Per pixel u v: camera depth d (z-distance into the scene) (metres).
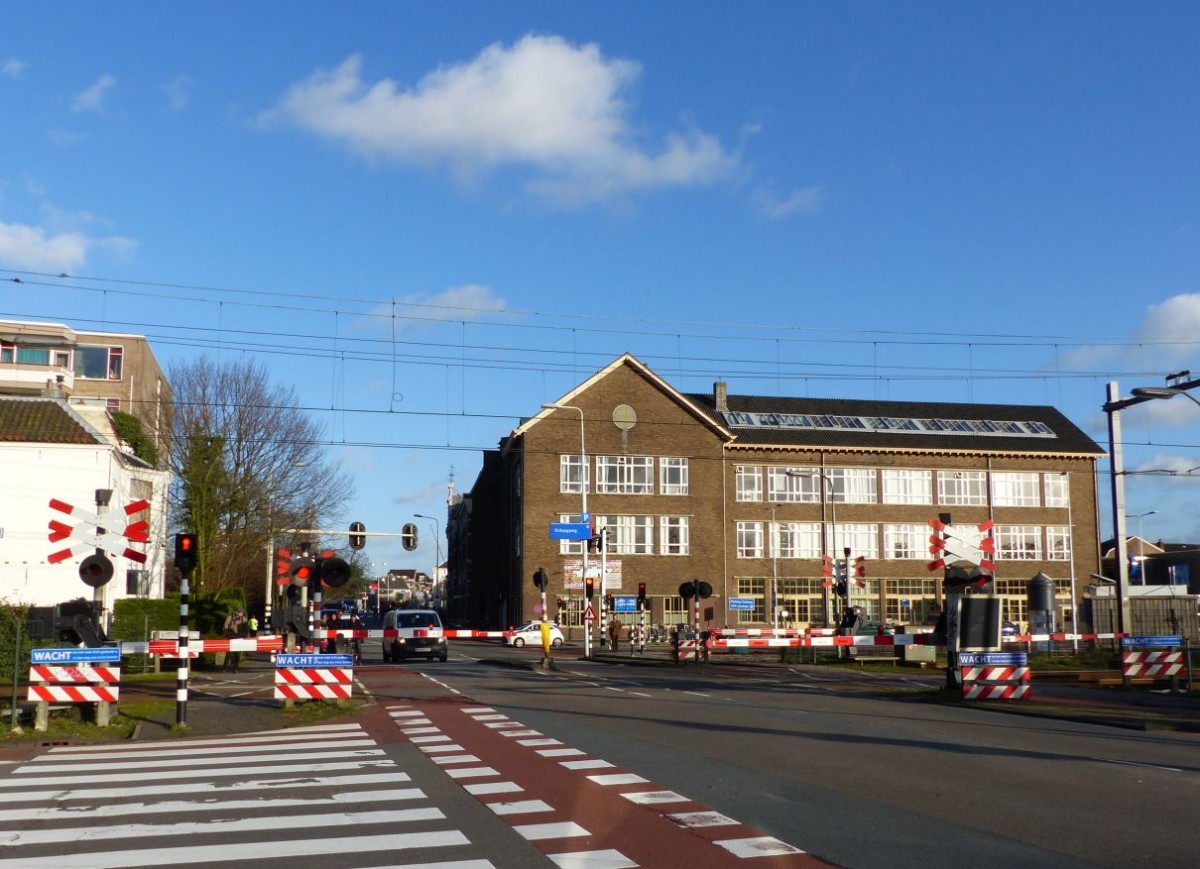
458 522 114.69
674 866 7.53
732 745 13.92
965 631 22.22
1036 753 13.30
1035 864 7.55
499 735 15.19
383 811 9.62
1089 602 43.66
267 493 48.38
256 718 17.98
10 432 38.31
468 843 8.30
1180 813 9.38
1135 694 23.47
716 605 66.56
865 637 26.09
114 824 9.20
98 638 16.98
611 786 10.77
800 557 68.75
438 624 39.69
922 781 11.05
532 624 60.34
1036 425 74.94
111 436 44.66
